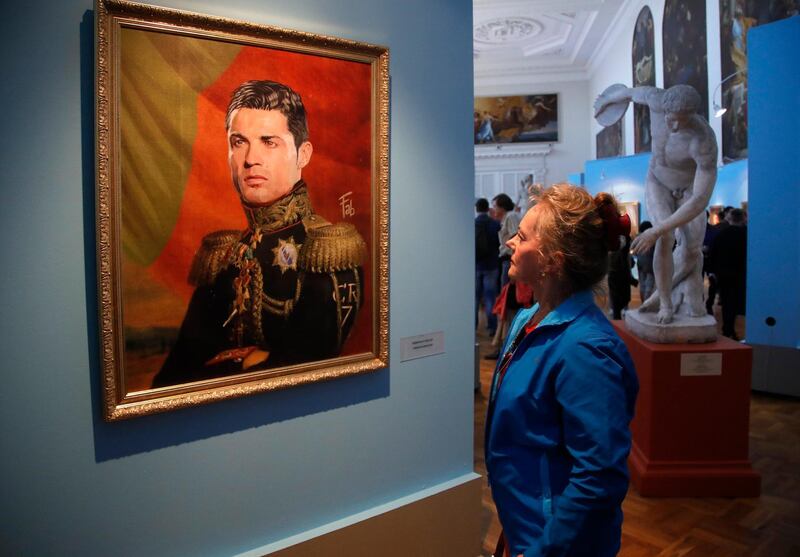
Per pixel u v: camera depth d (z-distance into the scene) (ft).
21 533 6.11
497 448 5.42
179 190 6.55
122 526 6.66
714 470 12.59
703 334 13.09
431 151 9.03
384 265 8.34
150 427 6.75
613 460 4.51
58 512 6.28
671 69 35.09
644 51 40.50
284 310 7.45
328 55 7.57
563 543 4.52
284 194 7.34
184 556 7.11
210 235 6.80
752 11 25.45
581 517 4.50
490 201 65.00
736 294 24.43
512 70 62.28
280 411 7.73
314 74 7.48
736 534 10.94
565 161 63.31
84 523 6.44
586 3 44.86
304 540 7.89
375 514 8.63
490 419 5.72
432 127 9.01
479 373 20.24
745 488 12.46
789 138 18.58
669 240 13.23
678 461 12.76
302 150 7.45
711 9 29.50
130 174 6.22
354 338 8.18
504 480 5.33
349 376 8.22
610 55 51.62
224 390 7.02
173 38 6.40
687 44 32.68
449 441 9.71
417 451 9.29
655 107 13.32
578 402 4.76
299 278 7.55
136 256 6.32
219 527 7.34
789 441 15.51
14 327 5.91
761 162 19.24
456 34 9.22
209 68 6.66
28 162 5.88
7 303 5.86
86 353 6.30
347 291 8.02
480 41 54.39
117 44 6.03
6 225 5.82
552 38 55.11
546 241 5.36
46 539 6.24
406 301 8.93
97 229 6.03
